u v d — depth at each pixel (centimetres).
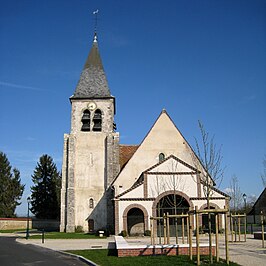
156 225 3400
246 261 1546
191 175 3528
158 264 1472
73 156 4406
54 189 7238
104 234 3728
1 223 6022
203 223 3506
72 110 4628
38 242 3069
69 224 4197
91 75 4812
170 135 4109
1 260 1836
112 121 4612
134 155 4034
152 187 3506
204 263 1470
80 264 1672
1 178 7125
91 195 4319
